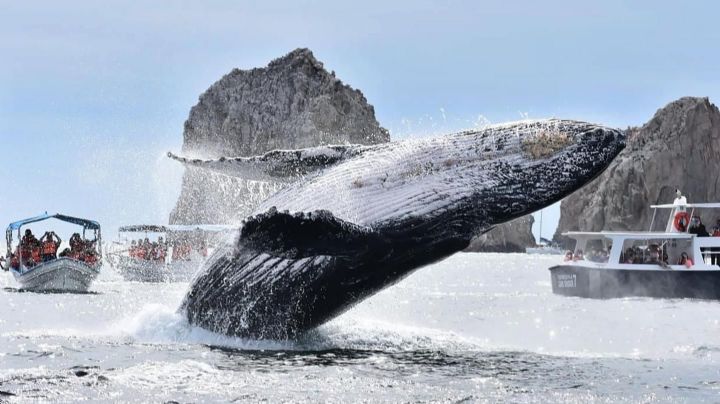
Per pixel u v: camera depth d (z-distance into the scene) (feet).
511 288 356.59
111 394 80.33
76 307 209.97
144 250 364.99
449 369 95.81
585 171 96.02
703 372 96.02
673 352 119.65
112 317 180.96
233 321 111.34
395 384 86.69
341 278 103.45
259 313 109.09
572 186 96.12
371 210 99.04
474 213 97.45
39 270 272.31
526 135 98.99
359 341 115.44
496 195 97.19
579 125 98.53
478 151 99.71
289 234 85.25
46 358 100.58
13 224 287.28
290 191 105.60
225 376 89.20
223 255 113.19
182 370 91.86
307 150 106.42
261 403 77.82
